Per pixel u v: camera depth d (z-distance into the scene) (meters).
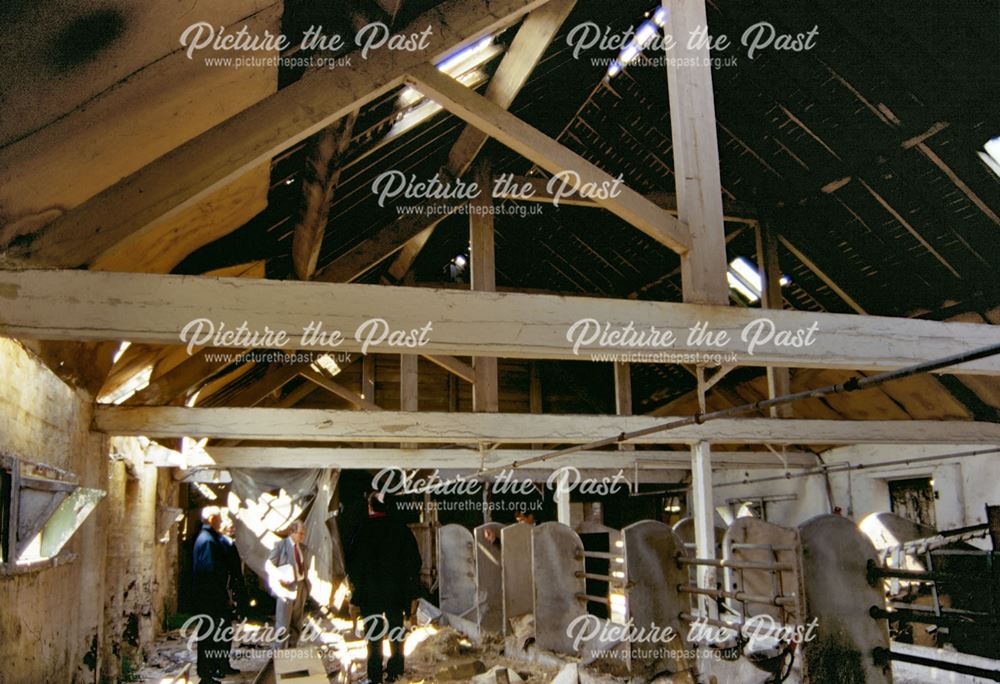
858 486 13.33
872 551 4.30
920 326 4.97
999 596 4.08
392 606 5.70
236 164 3.81
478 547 8.84
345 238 9.27
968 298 9.71
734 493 16.66
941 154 8.60
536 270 15.55
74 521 5.08
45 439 4.84
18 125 2.98
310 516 13.02
